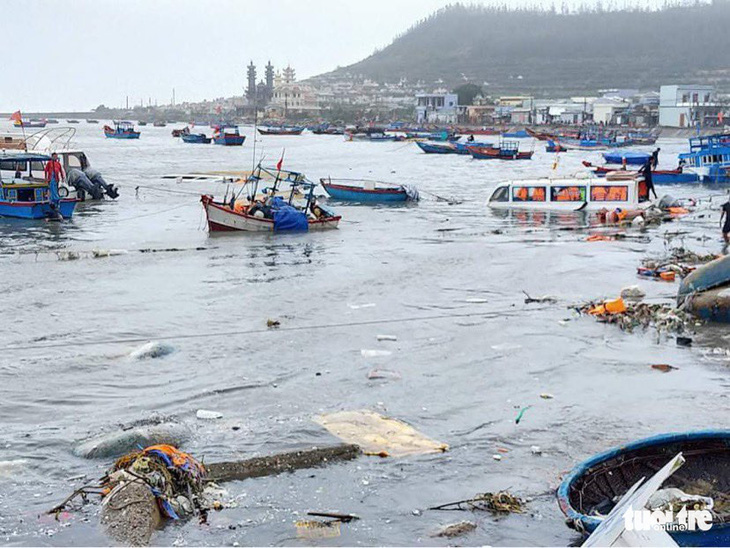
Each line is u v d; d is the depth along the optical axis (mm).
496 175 71500
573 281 25734
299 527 10648
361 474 12188
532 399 15258
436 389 15789
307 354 18016
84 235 35500
